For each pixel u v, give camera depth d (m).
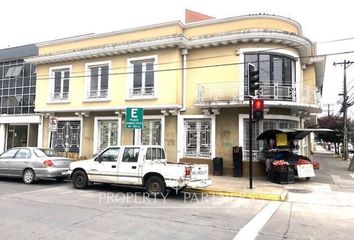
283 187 12.90
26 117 22.81
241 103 15.64
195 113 17.28
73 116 20.52
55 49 21.31
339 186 13.46
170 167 10.56
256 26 16.80
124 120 18.88
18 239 5.94
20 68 25.97
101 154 12.00
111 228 6.80
